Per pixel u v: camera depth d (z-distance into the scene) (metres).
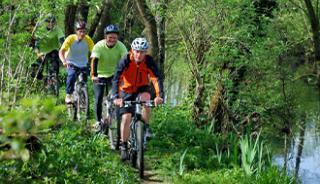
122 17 23.66
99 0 13.29
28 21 9.24
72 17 22.70
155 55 17.06
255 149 10.29
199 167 10.45
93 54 11.07
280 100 13.97
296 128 18.30
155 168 10.13
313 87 29.72
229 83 13.22
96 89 11.31
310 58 32.91
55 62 14.62
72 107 12.35
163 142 11.73
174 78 21.78
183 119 13.73
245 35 13.51
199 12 13.84
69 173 7.09
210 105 13.76
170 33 17.55
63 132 8.80
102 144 10.17
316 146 16.89
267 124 14.32
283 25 17.62
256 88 13.95
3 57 8.02
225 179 9.52
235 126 13.47
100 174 8.37
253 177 9.83
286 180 10.08
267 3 14.83
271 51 13.87
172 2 14.41
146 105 9.07
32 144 5.51
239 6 13.45
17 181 5.25
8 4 8.81
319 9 27.88
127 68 9.21
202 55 13.96
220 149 11.79
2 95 5.90
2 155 4.00
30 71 8.98
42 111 4.09
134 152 9.64
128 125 9.44
